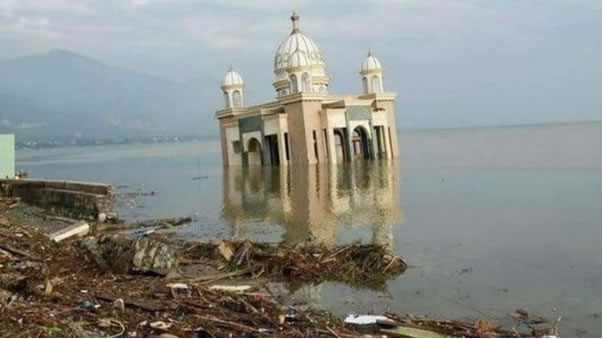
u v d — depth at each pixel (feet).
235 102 253.85
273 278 54.49
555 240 71.77
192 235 81.71
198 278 52.80
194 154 540.52
